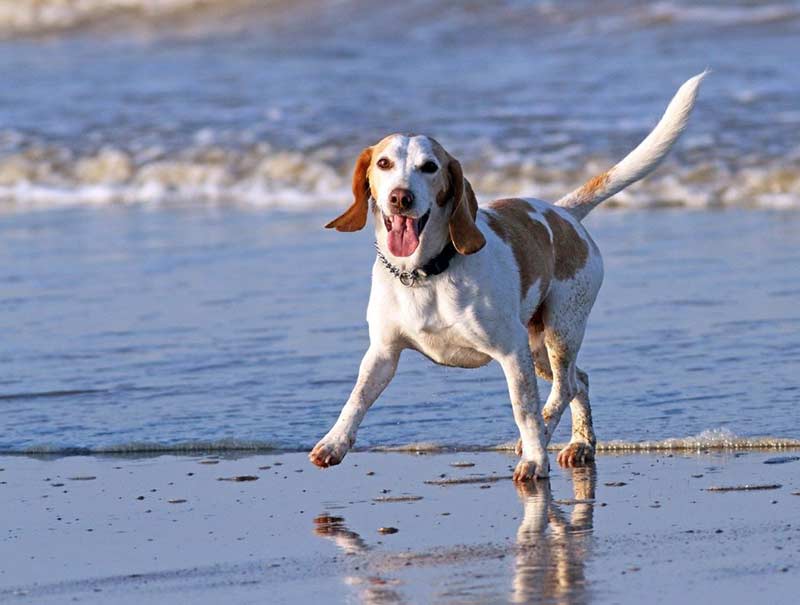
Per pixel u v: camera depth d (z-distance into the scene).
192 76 32.16
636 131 23.25
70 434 10.48
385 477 9.09
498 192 20.97
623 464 9.24
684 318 13.44
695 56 29.58
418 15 36.69
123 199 23.19
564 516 7.95
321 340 13.16
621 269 15.91
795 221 18.30
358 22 37.16
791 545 7.11
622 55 30.50
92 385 11.94
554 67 29.83
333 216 20.36
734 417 10.20
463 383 11.62
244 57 34.59
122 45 38.19
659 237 17.73
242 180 23.30
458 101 26.75
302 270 16.47
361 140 24.25
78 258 17.89
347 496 8.62
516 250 9.01
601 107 25.25
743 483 8.51
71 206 22.66
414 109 26.27
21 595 6.80
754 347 12.23
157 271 16.81
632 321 13.45
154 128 26.39
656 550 7.14
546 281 9.32
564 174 21.38
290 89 29.44
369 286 15.40
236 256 17.55
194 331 13.73
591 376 11.66
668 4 34.22
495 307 8.69
